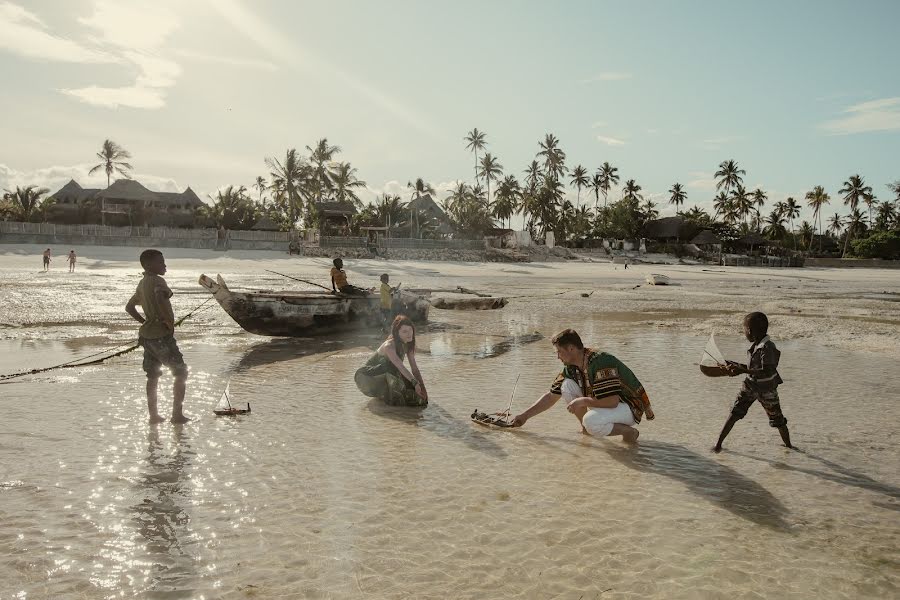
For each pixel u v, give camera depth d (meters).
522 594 3.22
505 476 5.05
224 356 11.14
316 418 6.82
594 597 3.21
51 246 58.38
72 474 4.94
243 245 66.25
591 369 5.99
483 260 74.38
